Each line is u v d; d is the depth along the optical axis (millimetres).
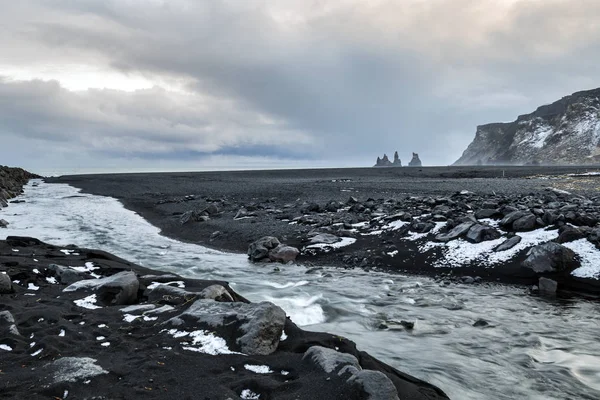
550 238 14016
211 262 16156
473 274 13430
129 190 49531
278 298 11602
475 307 10734
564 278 12344
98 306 8242
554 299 11211
